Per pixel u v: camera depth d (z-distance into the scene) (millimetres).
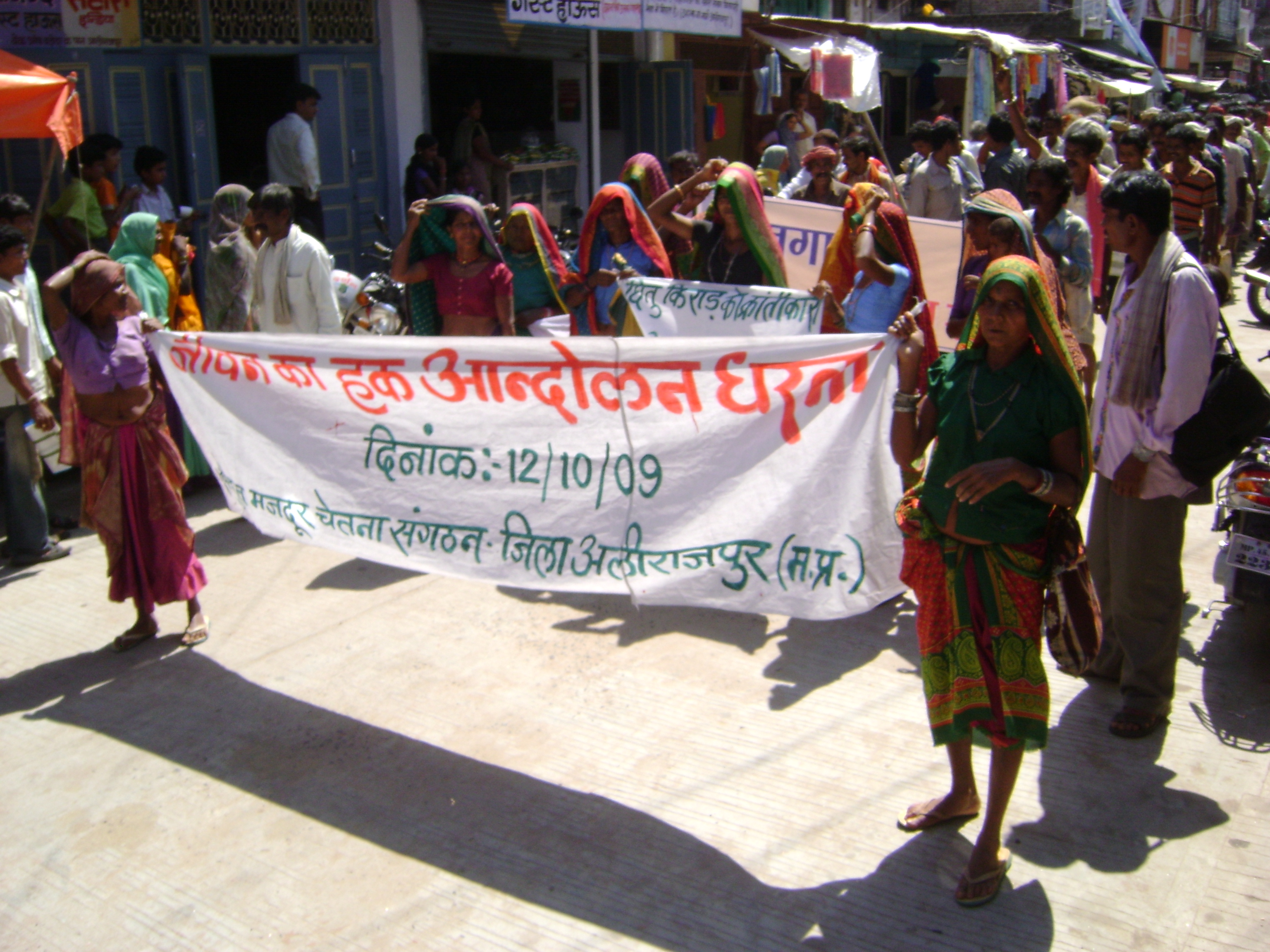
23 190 8109
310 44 9961
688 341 3533
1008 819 3486
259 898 3256
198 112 9117
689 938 3039
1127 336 3695
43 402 5742
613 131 14836
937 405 3201
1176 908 3070
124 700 4422
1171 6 33938
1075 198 6922
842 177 9398
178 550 4770
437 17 11125
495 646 4777
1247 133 16938
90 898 3287
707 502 3641
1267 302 11500
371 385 4004
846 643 4719
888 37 19016
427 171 10758
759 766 3820
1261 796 3566
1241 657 4492
